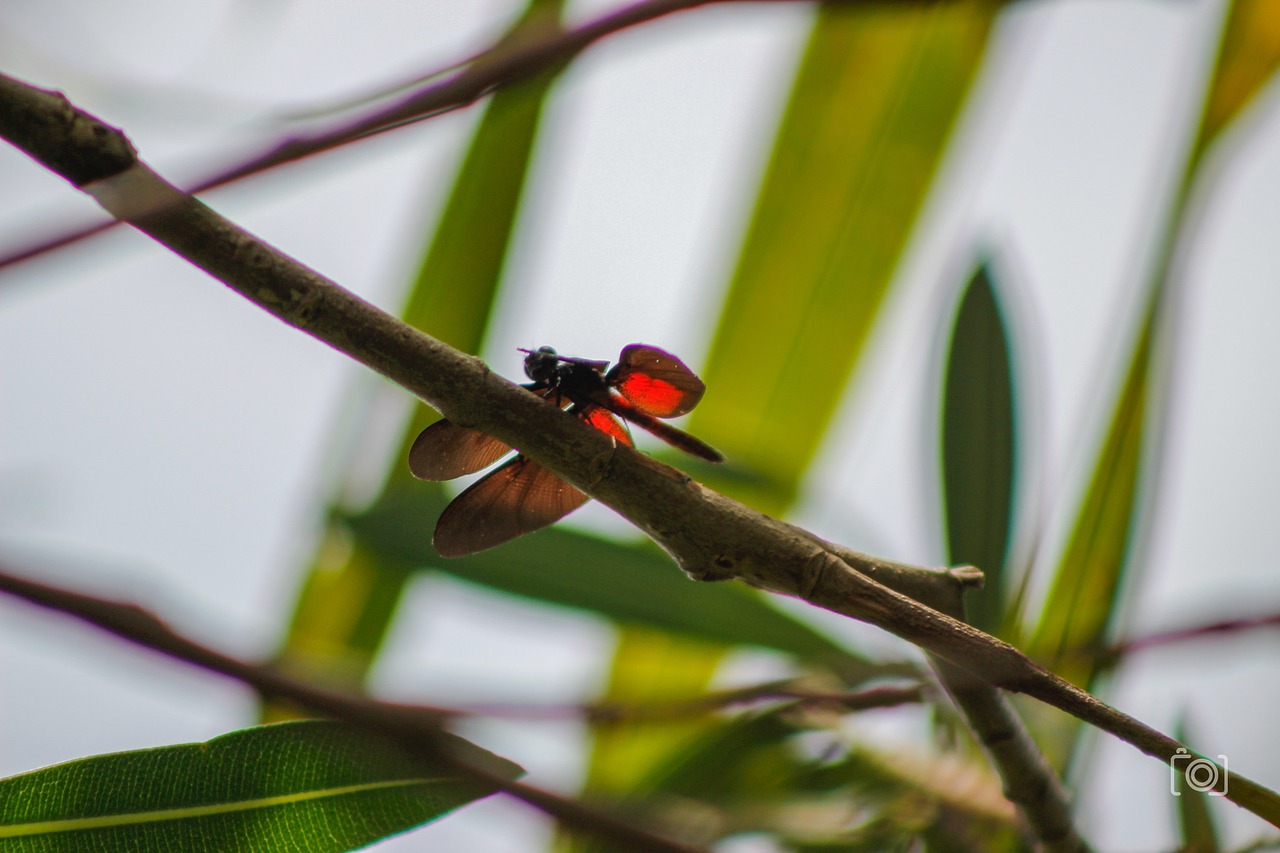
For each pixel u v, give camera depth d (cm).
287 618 178
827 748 171
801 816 170
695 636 171
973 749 170
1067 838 164
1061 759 170
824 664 171
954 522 169
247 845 164
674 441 165
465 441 164
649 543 172
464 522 165
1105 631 170
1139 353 171
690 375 164
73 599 164
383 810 164
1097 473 171
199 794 164
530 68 166
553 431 162
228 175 165
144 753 164
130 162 160
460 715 165
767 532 162
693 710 169
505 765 164
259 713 169
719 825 170
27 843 164
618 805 168
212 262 161
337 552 178
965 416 170
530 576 171
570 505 165
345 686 165
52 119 160
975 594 169
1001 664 161
